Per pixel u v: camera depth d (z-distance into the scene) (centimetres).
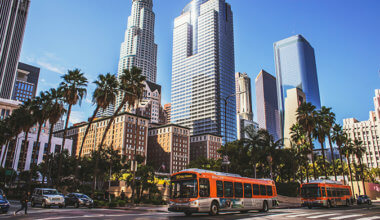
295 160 5934
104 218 1822
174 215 2212
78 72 4772
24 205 2142
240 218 1905
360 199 4956
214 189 2258
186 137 17112
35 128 12850
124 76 4603
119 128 14112
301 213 2422
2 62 14412
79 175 6188
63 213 2244
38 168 7406
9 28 15200
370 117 15688
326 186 3641
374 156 14550
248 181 2711
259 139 5081
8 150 10538
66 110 4984
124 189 5594
